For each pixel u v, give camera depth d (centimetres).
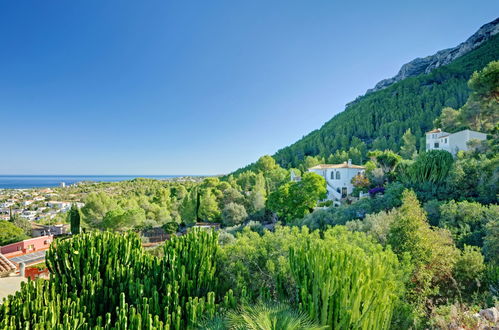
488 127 4269
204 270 827
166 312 662
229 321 464
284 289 712
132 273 838
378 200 2481
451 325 543
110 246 936
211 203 4550
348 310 504
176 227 3978
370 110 9481
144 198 5550
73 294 765
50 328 618
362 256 631
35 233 4662
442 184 2503
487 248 1105
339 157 6625
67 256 886
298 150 8856
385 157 3816
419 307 714
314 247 643
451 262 938
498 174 1969
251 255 850
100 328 624
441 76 9381
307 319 458
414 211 1103
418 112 8019
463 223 1496
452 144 3947
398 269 731
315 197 3112
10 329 643
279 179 5878
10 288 1394
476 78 3131
